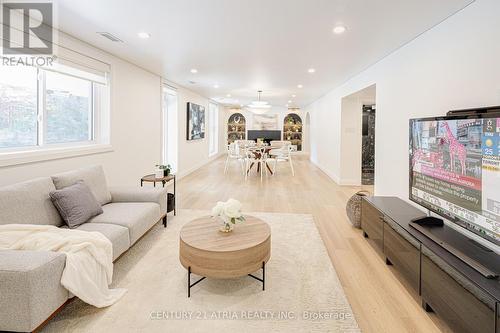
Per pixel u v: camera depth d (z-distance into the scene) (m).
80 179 2.89
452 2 2.39
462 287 1.67
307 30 3.10
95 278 2.02
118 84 4.27
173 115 6.95
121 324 1.90
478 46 2.32
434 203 2.47
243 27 3.04
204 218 2.87
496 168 1.79
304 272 2.62
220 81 6.41
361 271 2.65
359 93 5.78
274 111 14.02
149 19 2.83
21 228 2.05
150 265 2.71
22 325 1.58
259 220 2.82
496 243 1.79
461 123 2.11
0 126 2.63
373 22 2.86
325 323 1.94
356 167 6.70
